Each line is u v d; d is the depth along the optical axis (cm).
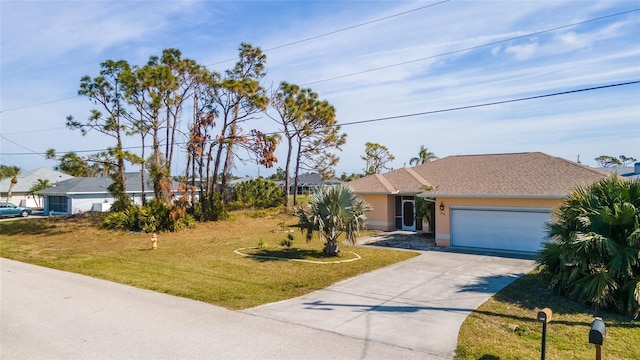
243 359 627
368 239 2077
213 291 1063
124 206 2814
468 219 1788
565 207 1060
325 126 3828
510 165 2027
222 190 3353
